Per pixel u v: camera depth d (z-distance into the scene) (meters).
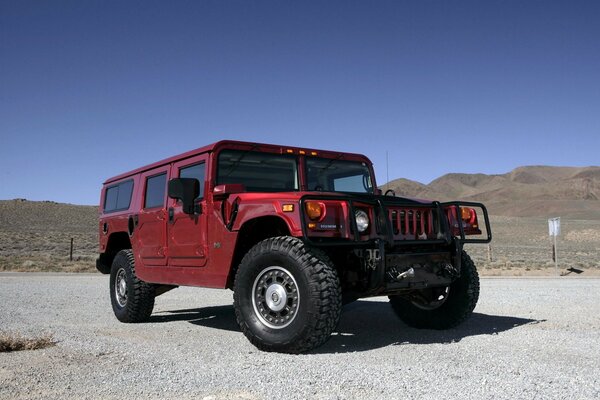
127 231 8.88
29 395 4.11
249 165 7.16
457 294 7.09
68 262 31.72
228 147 7.03
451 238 6.57
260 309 5.90
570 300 11.51
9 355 5.62
